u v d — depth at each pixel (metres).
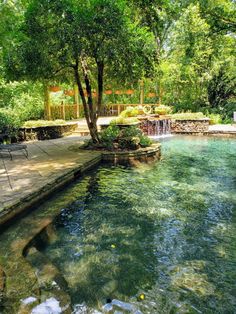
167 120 15.14
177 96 19.59
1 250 3.20
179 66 17.27
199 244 3.72
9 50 7.55
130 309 2.53
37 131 11.41
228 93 20.03
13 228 3.82
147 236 3.92
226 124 16.95
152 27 15.33
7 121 10.72
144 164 8.23
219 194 5.63
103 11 6.75
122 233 4.00
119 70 8.12
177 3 20.33
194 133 14.91
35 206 4.62
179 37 17.64
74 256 3.39
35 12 6.85
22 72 7.32
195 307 2.58
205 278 3.01
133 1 12.44
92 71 9.16
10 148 7.14
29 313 2.27
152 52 7.70
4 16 10.66
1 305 2.32
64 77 9.09
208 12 16.39
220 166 8.04
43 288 2.63
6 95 14.70
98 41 7.00
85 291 2.74
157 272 3.09
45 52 6.95
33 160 7.22
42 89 15.07
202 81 17.88
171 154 9.93
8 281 2.62
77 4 6.89
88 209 4.83
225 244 3.72
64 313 2.33
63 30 6.53
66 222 4.33
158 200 5.29
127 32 6.94
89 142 9.20
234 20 15.66
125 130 9.54
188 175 7.05
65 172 5.89
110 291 2.76
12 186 4.89
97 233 3.99
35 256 3.24
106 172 7.19
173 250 3.56
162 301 2.64
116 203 5.11
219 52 17.91
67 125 13.13
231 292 2.79
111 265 3.21
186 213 4.71
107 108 20.23
